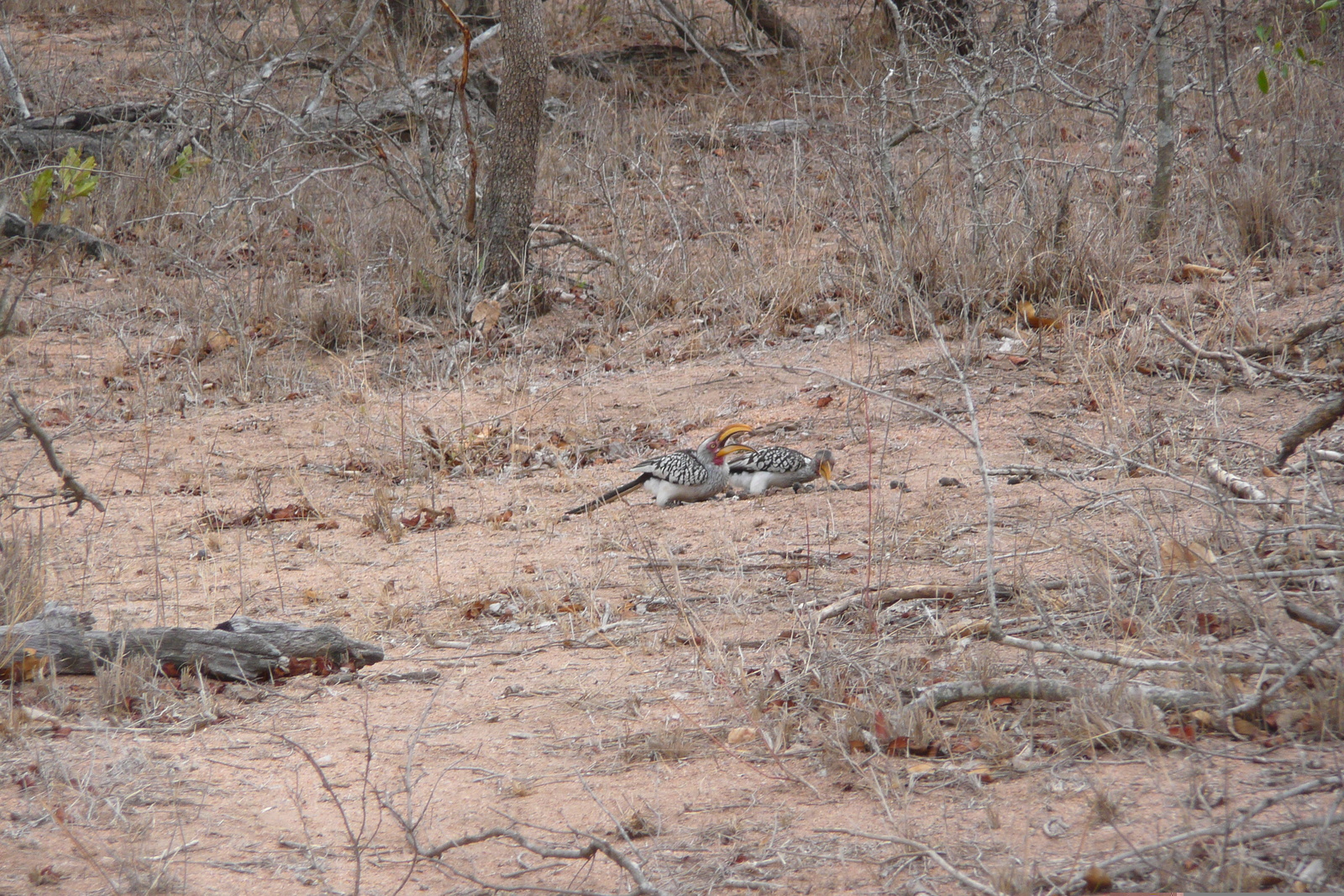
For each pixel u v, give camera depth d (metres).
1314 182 18.22
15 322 18.58
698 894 5.06
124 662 7.71
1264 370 11.91
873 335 15.90
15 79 27.14
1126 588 7.55
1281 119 19.84
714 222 20.86
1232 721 5.88
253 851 5.61
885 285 16.36
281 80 27.86
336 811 6.02
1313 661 5.93
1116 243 16.36
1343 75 20.47
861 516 10.36
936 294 16.23
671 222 21.27
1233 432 11.18
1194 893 4.50
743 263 18.45
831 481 11.49
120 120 26.61
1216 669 6.12
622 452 13.57
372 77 26.56
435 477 13.05
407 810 6.00
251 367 17.19
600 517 11.38
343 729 7.04
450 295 18.98
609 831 5.66
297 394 16.39
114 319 19.38
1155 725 5.95
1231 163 18.31
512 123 18.33
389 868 5.47
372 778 6.37
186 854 5.55
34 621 7.96
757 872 5.19
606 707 7.09
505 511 11.65
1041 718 6.34
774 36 33.34
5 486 12.15
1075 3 27.61
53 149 24.70
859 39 31.12
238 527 11.62
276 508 12.15
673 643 7.97
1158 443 11.14
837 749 6.16
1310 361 12.75
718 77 31.56
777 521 10.60
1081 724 6.02
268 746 6.83
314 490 12.88
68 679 7.80
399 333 17.78
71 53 34.03
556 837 5.65
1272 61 20.30
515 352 17.42
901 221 16.98
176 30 26.09
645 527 10.91
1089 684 6.29
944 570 8.73
